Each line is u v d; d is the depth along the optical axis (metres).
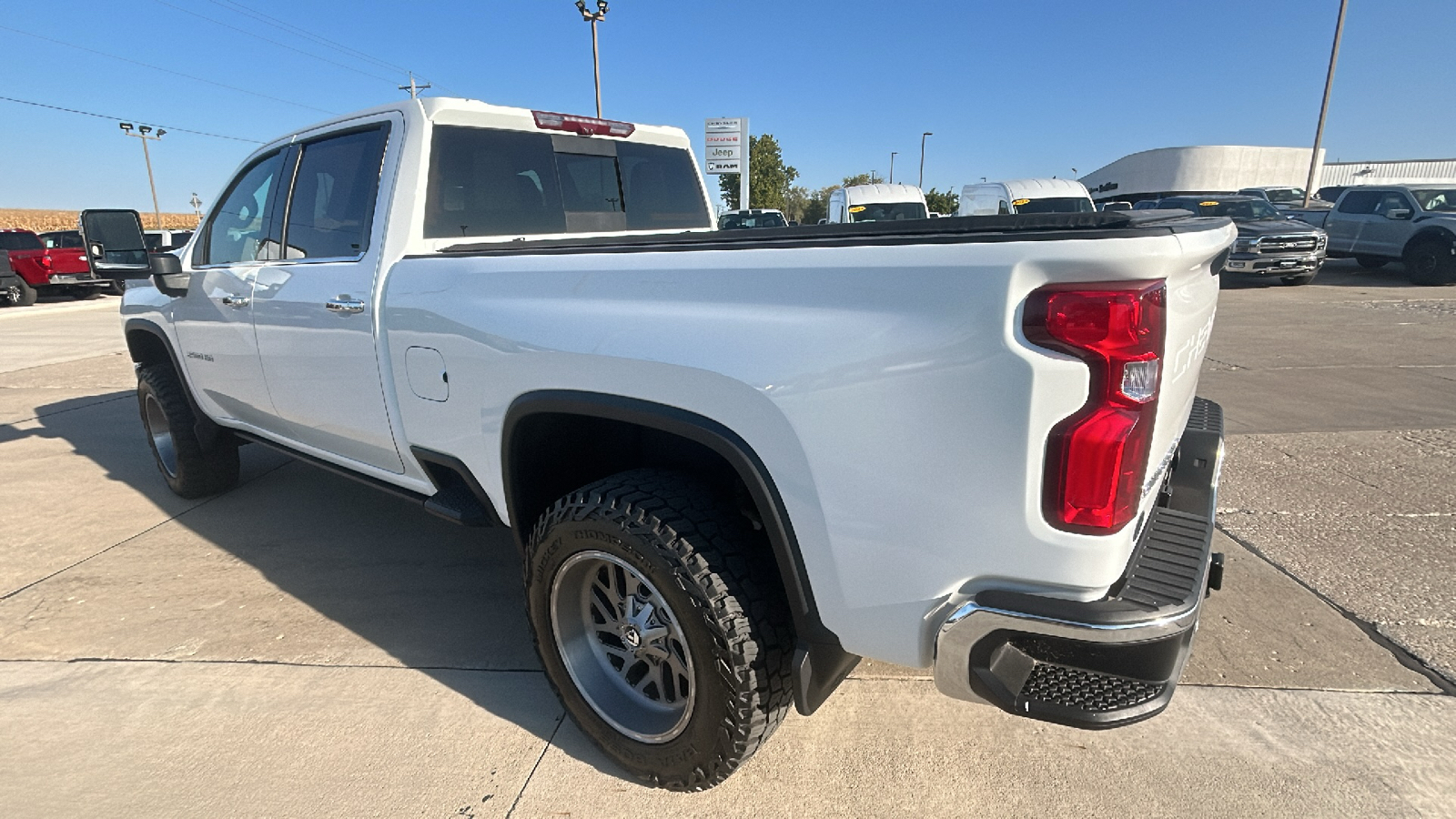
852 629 1.72
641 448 2.42
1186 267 1.49
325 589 3.43
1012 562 1.49
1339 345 8.57
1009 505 1.46
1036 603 1.49
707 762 1.98
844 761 2.28
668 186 3.95
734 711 1.89
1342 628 2.89
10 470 5.24
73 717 2.54
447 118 2.83
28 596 3.39
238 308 3.33
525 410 2.14
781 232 2.20
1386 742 2.30
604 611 2.19
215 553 3.83
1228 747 2.29
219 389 3.76
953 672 1.58
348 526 4.16
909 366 1.50
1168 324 1.49
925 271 1.48
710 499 1.97
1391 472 4.50
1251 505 4.06
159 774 2.27
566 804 2.13
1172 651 1.51
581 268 2.03
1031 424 1.41
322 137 3.08
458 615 3.19
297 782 2.23
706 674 1.89
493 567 3.65
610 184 3.60
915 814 2.07
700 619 1.86
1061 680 1.55
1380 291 13.42
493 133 3.01
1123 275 1.36
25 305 17.52
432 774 2.25
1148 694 1.51
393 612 3.22
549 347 2.05
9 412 7.01
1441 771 2.18
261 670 2.80
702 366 1.75
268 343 3.20
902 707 2.53
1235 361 7.81
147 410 4.58
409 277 2.52
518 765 2.29
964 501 1.50
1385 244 14.80
